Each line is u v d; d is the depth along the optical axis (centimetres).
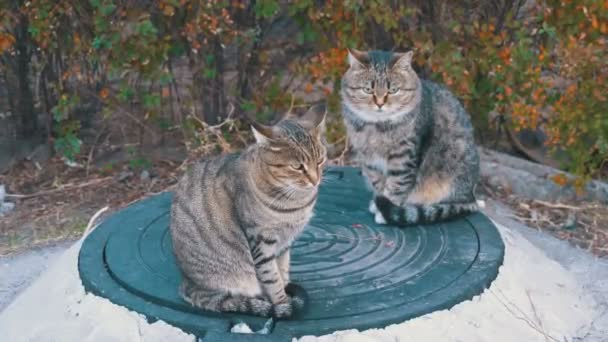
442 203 222
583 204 261
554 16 258
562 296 205
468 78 263
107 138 288
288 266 188
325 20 267
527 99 262
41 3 255
